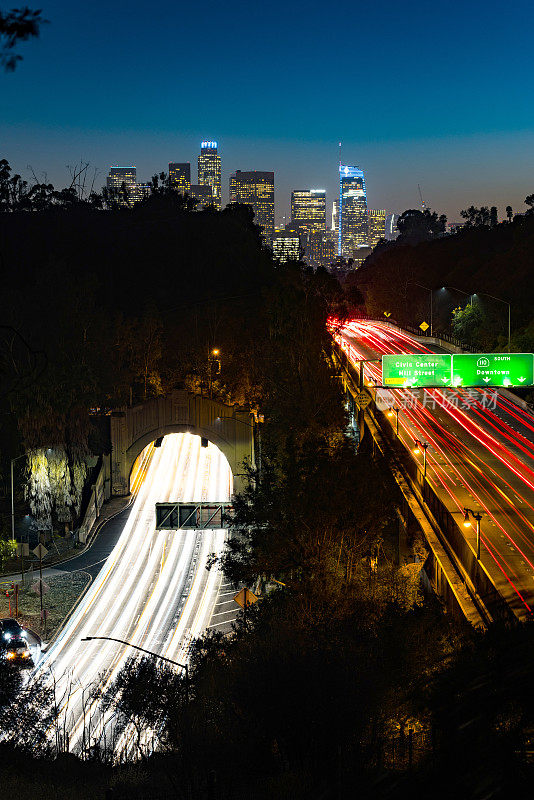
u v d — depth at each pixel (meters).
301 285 91.31
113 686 34.22
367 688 20.92
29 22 6.98
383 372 63.47
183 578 62.47
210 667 29.62
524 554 38.84
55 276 87.81
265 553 42.19
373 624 31.61
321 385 73.88
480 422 76.12
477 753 16.17
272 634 28.84
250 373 100.00
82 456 78.44
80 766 21.61
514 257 191.12
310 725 18.83
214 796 15.20
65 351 81.44
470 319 133.62
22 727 25.62
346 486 40.16
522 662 18.27
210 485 89.94
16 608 54.16
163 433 87.56
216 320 119.38
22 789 17.61
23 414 73.69
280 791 15.59
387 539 49.88
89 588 60.12
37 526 74.06
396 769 17.27
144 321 106.88
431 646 26.34
